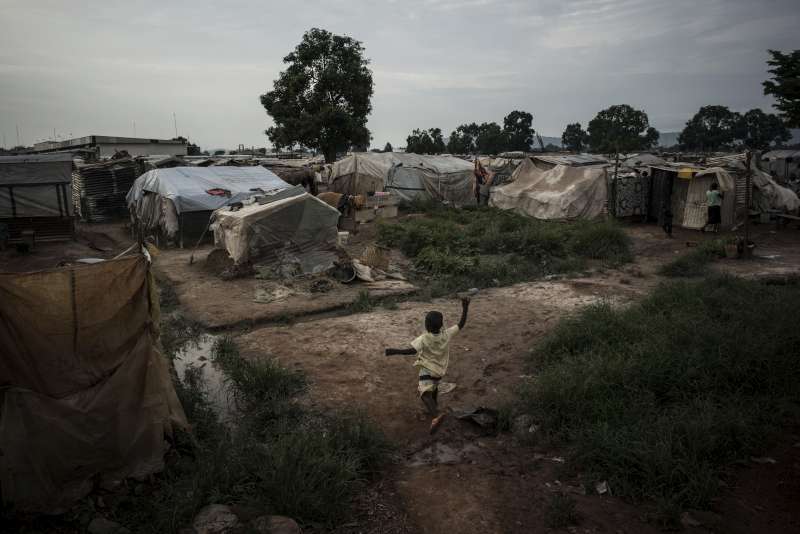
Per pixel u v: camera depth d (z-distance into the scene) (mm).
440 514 4375
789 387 6082
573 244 16297
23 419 4258
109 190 26156
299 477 4453
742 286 10164
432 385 5902
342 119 41031
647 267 14406
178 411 5383
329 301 11023
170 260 15906
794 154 36938
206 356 8234
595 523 4188
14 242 17297
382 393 6766
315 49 41344
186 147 44094
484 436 5770
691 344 6984
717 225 19562
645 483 4562
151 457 4812
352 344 8508
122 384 4672
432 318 5863
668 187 21734
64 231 19062
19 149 56125
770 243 17375
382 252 13750
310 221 13594
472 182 28547
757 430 5250
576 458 5043
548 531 4121
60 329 4484
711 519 4156
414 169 26891
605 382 6117
